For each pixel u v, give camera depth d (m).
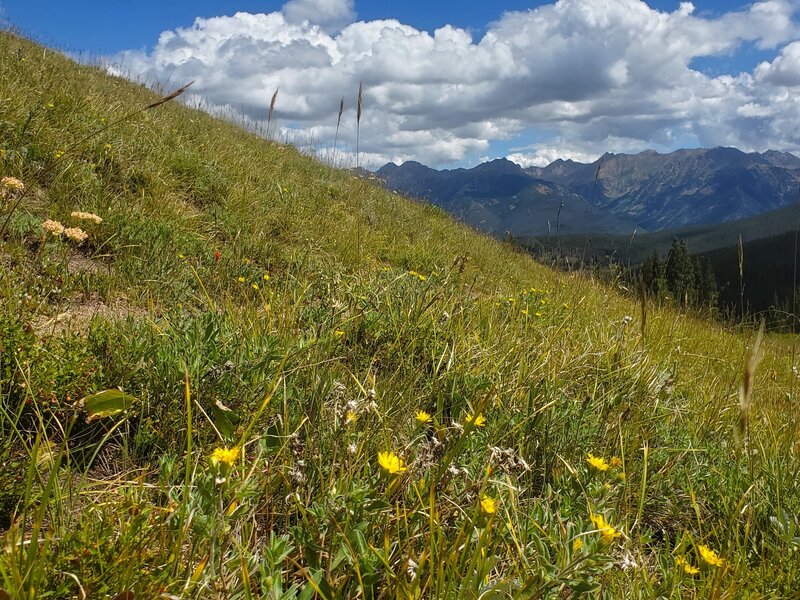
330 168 13.73
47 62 9.80
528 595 1.40
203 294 3.99
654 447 2.95
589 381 3.55
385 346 3.37
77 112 6.41
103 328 2.52
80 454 2.01
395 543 1.66
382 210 10.92
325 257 6.07
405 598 1.43
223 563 1.45
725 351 6.15
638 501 2.44
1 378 1.96
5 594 1.08
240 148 9.82
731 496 2.56
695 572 1.85
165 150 6.96
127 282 3.84
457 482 2.01
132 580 1.30
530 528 1.85
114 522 1.44
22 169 4.77
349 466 1.88
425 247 8.79
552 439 2.63
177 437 2.12
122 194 5.42
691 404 3.87
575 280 8.20
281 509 1.83
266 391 2.27
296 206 7.48
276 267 5.36
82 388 2.10
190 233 5.18
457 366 3.21
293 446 1.88
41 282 3.10
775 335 6.18
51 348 2.22
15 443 1.86
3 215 3.89
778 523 2.31
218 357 2.45
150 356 2.38
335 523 1.46
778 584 2.03
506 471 1.83
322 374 2.56
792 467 2.89
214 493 1.39
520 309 4.77
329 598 1.39
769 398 4.49
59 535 1.44
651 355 4.68
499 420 2.67
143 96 11.69
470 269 8.32
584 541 1.53
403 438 2.31
